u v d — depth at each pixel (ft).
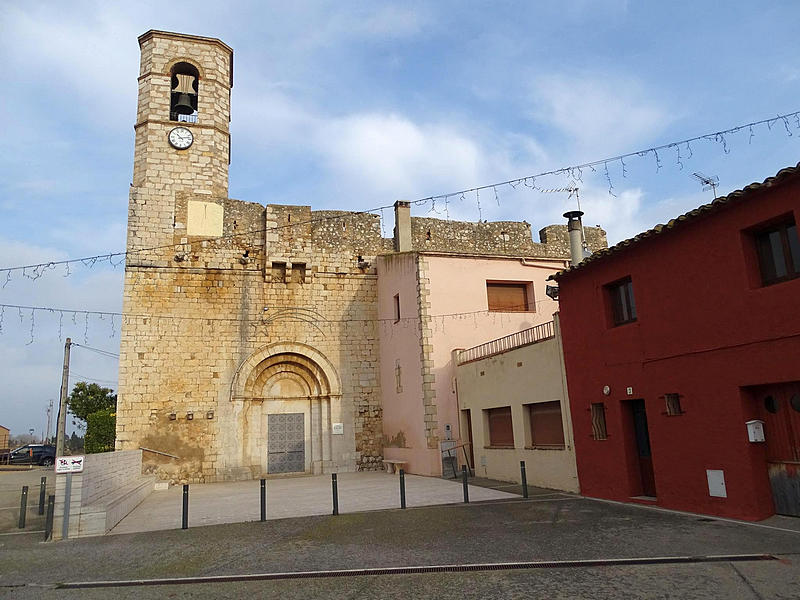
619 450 40.91
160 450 71.31
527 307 76.54
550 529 32.63
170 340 74.49
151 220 76.79
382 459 79.87
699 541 27.58
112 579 26.30
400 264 76.28
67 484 37.81
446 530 34.04
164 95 81.05
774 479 30.89
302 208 83.20
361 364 81.82
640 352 38.88
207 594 23.48
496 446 60.13
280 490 60.13
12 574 27.81
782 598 19.69
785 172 28.63
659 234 36.94
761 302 30.50
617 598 20.53
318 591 23.18
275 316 79.36
